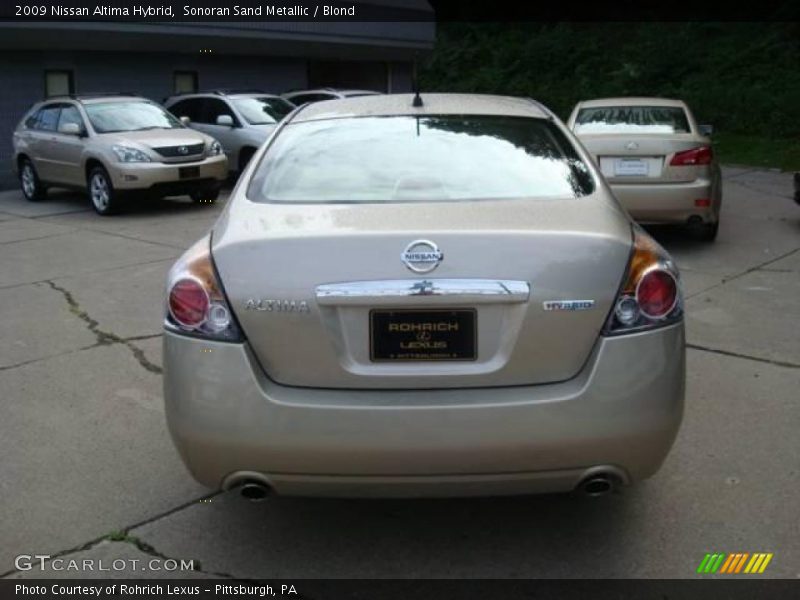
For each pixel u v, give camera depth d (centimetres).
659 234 967
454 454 281
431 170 352
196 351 290
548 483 291
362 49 2133
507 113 404
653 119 920
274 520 357
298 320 284
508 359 285
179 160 1220
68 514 362
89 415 468
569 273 285
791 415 448
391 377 286
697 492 370
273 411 282
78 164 1247
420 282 282
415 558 328
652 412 287
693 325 610
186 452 296
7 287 766
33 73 1625
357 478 287
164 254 913
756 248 885
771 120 2072
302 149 371
